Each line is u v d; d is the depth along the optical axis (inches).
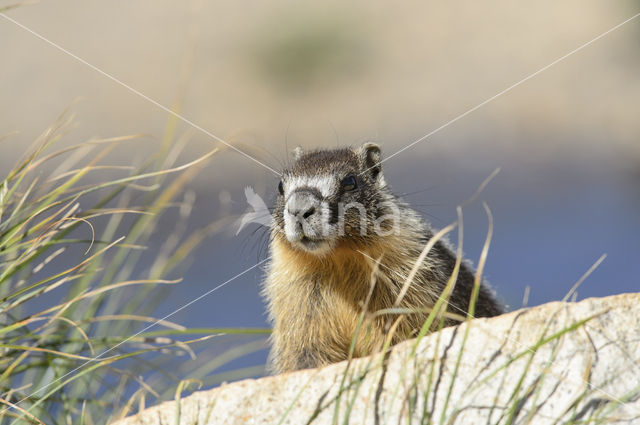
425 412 213.6
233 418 237.1
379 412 227.1
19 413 275.9
